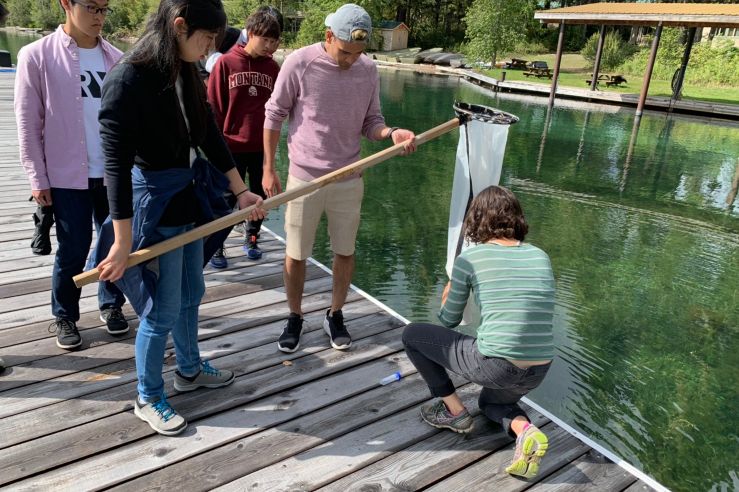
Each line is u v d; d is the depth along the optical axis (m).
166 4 1.69
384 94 19.64
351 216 2.68
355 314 3.26
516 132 13.63
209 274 3.66
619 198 8.45
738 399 3.61
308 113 2.53
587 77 27.34
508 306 1.98
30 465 1.94
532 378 2.03
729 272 5.81
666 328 4.54
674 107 18.31
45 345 2.68
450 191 8.16
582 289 5.23
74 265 2.53
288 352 2.78
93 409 2.26
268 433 2.21
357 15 2.30
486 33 29.94
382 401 2.47
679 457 3.04
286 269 2.72
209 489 1.92
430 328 2.22
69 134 2.38
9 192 5.00
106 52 2.50
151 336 2.05
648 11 17.83
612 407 3.44
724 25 16.88
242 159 3.86
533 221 7.18
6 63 13.73
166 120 1.81
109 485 1.89
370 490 1.97
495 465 2.15
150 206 1.87
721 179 9.83
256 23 3.58
